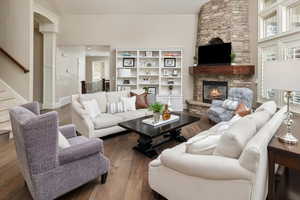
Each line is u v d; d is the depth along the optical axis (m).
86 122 3.35
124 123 3.31
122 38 6.66
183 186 1.62
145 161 2.80
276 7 3.93
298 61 1.48
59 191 1.78
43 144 1.65
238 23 5.38
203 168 1.43
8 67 4.48
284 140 1.62
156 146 3.27
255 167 1.25
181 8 6.27
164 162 1.69
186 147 1.73
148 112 4.13
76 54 9.48
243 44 5.39
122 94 4.63
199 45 6.27
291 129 1.98
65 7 6.14
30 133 1.56
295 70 1.49
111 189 2.10
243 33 5.37
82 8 6.23
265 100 4.48
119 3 6.04
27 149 1.58
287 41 3.62
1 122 3.58
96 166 2.06
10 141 3.44
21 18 4.44
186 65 6.72
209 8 5.89
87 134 3.35
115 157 2.93
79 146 1.92
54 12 6.20
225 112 4.42
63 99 7.86
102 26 6.62
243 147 1.42
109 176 2.38
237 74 5.35
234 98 4.61
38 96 6.73
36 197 1.66
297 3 3.51
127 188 2.12
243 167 1.30
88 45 6.70
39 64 6.68
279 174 2.18
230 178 1.34
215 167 1.38
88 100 3.89
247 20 5.37
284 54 3.73
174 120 3.46
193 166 1.48
